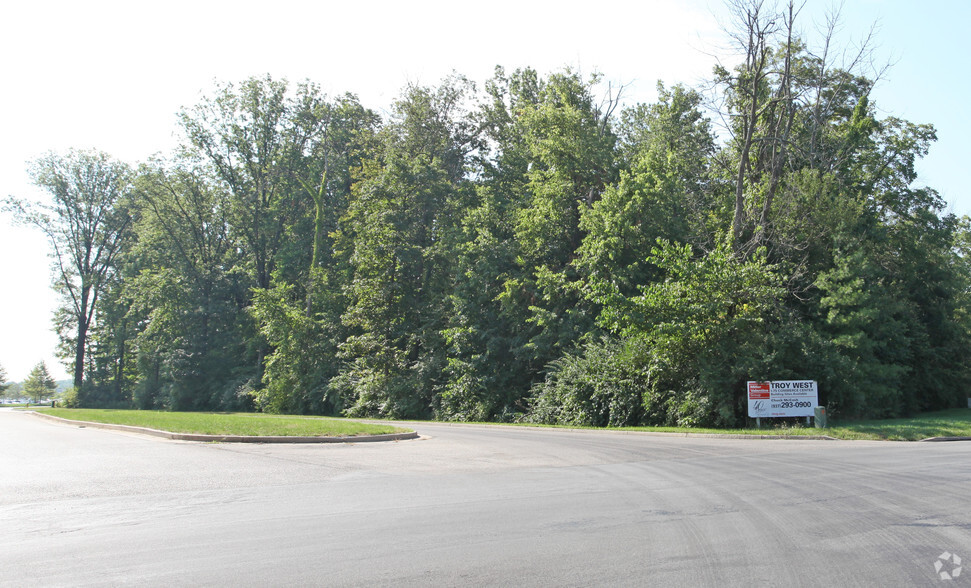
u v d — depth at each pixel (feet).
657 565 18.83
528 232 119.03
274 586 17.24
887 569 18.25
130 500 30.35
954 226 125.80
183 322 183.32
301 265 178.81
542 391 106.11
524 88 158.20
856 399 82.07
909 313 106.93
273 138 185.47
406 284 140.46
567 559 19.48
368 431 63.67
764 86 108.27
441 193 144.15
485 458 47.11
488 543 21.49
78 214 221.25
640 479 35.78
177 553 20.67
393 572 18.33
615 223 102.68
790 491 31.12
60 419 93.91
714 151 127.03
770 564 18.84
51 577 18.20
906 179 126.31
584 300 106.32
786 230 95.61
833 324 87.45
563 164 119.75
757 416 76.69
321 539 22.34
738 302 80.38
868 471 37.93
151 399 195.42
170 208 193.16
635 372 87.30
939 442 61.98
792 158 111.75
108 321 225.35
